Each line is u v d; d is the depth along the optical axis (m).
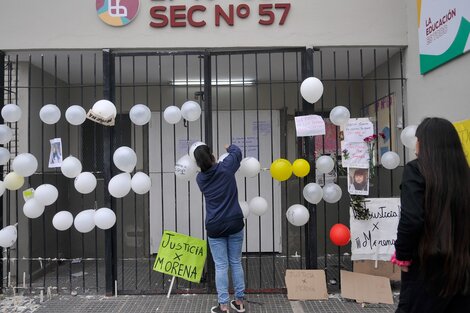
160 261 4.12
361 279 4.04
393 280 4.15
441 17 3.69
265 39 4.31
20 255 4.84
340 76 5.90
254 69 5.38
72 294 4.34
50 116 3.98
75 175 4.03
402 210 2.06
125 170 3.92
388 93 4.70
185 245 4.14
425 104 4.06
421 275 2.02
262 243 5.92
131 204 5.82
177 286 4.53
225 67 5.29
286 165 3.92
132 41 4.30
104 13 4.28
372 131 4.00
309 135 4.03
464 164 2.03
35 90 5.13
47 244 5.26
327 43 4.31
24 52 4.47
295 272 4.14
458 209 1.96
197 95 5.24
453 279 1.94
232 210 3.58
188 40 4.29
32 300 4.17
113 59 4.36
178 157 5.97
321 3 4.33
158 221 5.93
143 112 3.96
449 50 3.58
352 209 4.02
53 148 4.13
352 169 4.07
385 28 4.35
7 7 4.32
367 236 3.99
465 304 2.00
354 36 4.32
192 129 6.00
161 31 4.30
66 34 4.31
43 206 4.06
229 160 3.66
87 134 6.04
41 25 4.31
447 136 2.06
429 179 2.01
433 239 1.96
